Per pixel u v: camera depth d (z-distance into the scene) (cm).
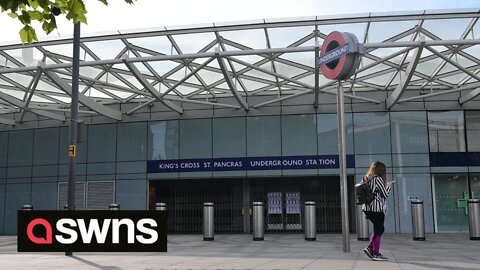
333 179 2239
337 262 925
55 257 1113
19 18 429
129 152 2292
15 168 2430
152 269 860
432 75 2025
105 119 2339
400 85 1878
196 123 2264
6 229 2392
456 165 2103
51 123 2420
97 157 2319
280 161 2173
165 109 2297
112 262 995
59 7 430
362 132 2158
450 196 2108
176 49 1758
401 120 2152
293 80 1844
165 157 2258
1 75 1944
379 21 1591
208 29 1638
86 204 2300
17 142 2450
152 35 1661
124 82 2067
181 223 2281
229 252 1234
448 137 2133
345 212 1134
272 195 2255
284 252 1204
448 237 1803
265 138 2205
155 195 2316
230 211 2256
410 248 1301
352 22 1600
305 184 2247
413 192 2095
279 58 1838
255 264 916
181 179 2269
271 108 2227
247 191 2256
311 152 2167
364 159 2136
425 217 2075
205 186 2294
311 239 1655
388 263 897
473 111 2150
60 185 2358
